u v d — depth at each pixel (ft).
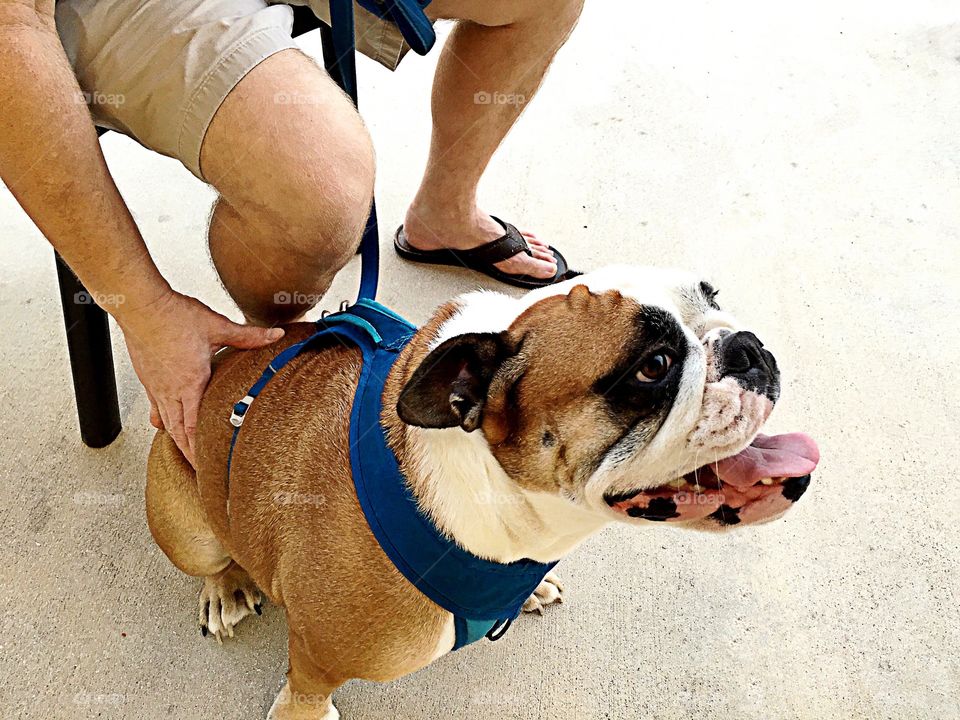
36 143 2.09
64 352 3.71
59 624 3.01
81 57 2.44
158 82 2.39
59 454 3.43
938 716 2.83
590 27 5.27
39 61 2.09
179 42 2.36
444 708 2.88
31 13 2.10
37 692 2.86
